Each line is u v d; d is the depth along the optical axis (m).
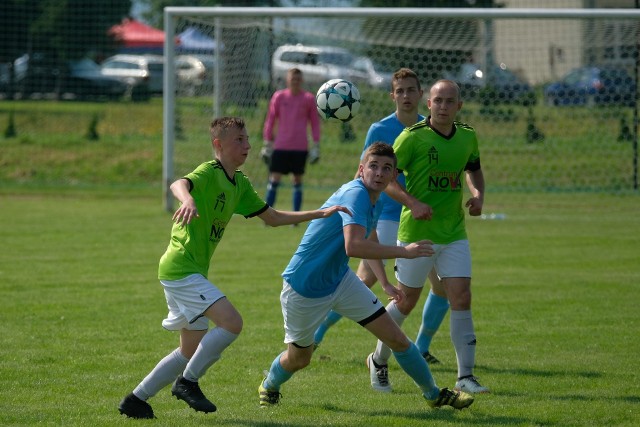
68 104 86.81
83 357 21.72
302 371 21.02
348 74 74.50
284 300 17.06
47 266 34.47
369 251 16.06
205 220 16.80
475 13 46.06
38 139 70.44
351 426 16.28
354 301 16.95
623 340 24.00
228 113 58.53
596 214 52.12
